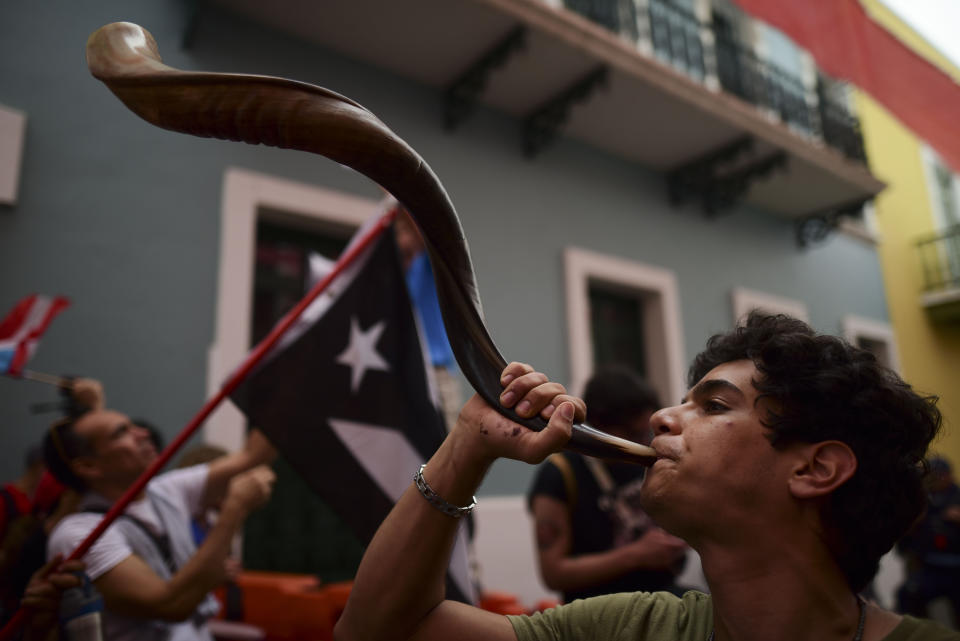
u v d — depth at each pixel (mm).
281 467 3658
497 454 725
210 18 3705
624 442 714
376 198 4059
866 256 7809
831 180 6188
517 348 4520
